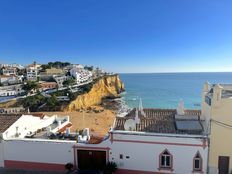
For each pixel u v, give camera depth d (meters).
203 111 24.98
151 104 115.50
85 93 113.56
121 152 22.78
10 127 25.95
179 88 196.00
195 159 21.66
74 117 67.88
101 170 22.08
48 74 175.75
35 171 24.05
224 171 21.94
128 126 23.39
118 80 173.62
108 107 106.56
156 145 22.06
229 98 21.06
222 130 21.36
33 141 24.17
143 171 22.59
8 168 24.69
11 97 100.75
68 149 23.70
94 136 27.16
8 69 171.75
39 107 90.50
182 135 21.53
